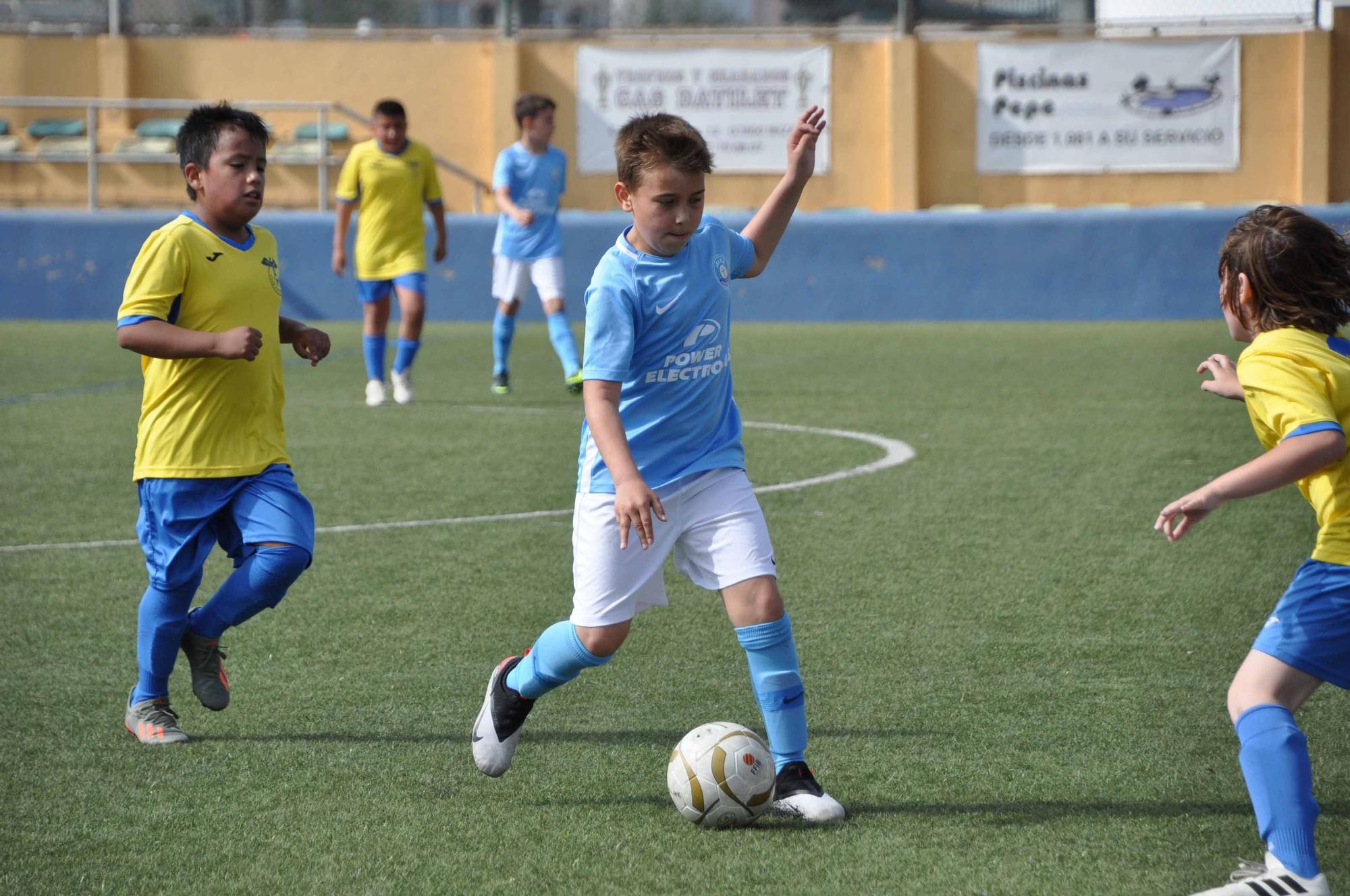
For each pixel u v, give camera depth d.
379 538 15.70
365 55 52.97
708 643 11.73
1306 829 6.43
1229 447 21.33
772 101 52.25
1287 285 6.87
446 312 46.03
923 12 53.47
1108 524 16.06
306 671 11.05
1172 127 51.56
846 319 45.19
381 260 26.64
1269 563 14.18
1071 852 7.48
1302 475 6.40
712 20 53.72
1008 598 12.98
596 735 9.54
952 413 25.19
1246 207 44.19
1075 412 25.22
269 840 7.82
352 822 8.08
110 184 51.03
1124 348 35.84
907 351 36.00
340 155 51.59
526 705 8.52
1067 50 51.44
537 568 14.38
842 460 20.52
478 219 45.56
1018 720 9.69
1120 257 44.22
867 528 15.94
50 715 10.06
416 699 10.37
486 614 12.69
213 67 53.12
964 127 52.16
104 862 7.54
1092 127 51.78
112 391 29.14
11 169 51.22
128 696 10.51
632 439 8.21
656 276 8.06
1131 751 9.05
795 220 44.91
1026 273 44.59
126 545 15.52
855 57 52.00
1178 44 51.06
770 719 8.22
